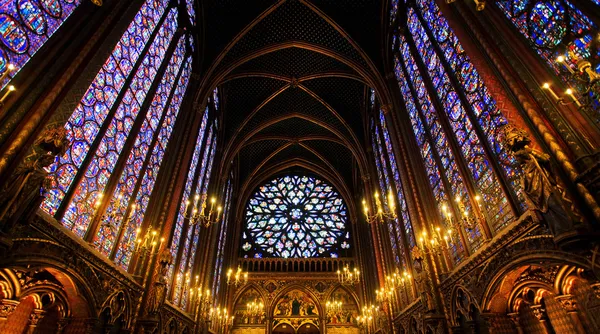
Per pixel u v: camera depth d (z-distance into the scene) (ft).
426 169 51.42
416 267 48.85
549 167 22.26
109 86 36.06
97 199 34.17
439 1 39.37
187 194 59.98
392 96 62.59
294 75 81.51
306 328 86.63
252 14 67.41
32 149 22.48
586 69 17.39
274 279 90.94
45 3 26.94
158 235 45.37
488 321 33.37
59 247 26.78
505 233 29.89
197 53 64.80
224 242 90.68
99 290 32.14
